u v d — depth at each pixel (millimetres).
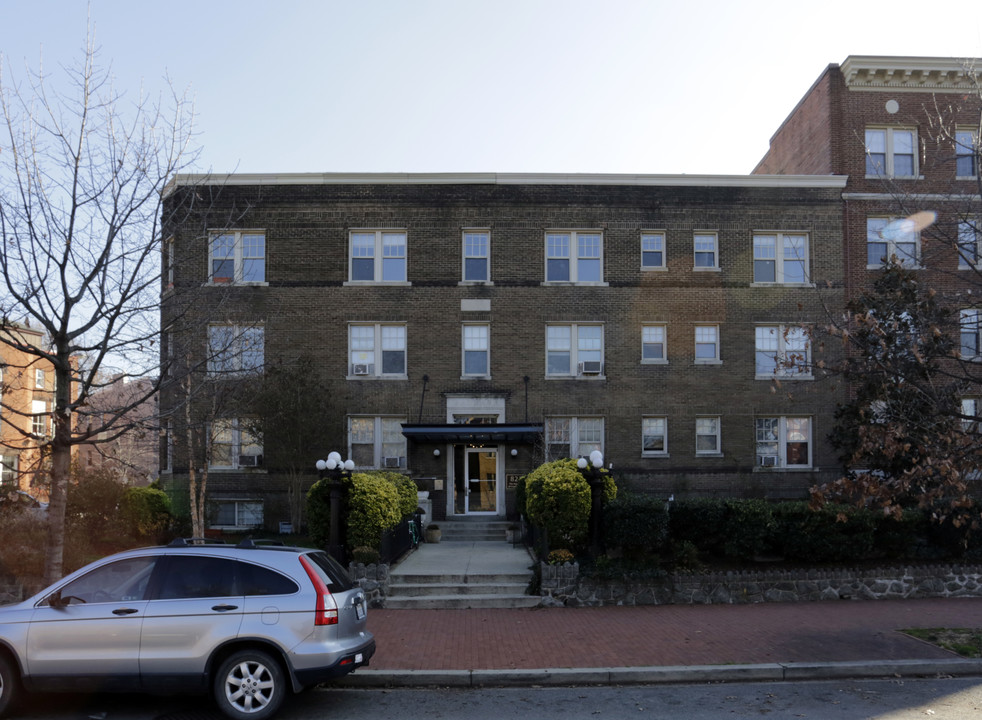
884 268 17531
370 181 24750
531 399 24391
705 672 9438
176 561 7996
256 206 24547
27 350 10359
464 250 24859
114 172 12164
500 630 11781
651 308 24844
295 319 24328
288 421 21469
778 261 25156
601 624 12156
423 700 8695
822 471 24453
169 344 13672
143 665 7582
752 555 14656
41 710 8180
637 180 25078
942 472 9828
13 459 26188
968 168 24906
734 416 24656
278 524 23516
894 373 10531
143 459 30281
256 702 7617
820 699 8617
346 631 7984
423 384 24312
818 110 26688
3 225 10148
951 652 10195
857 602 13836
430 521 22781
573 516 14312
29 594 13867
